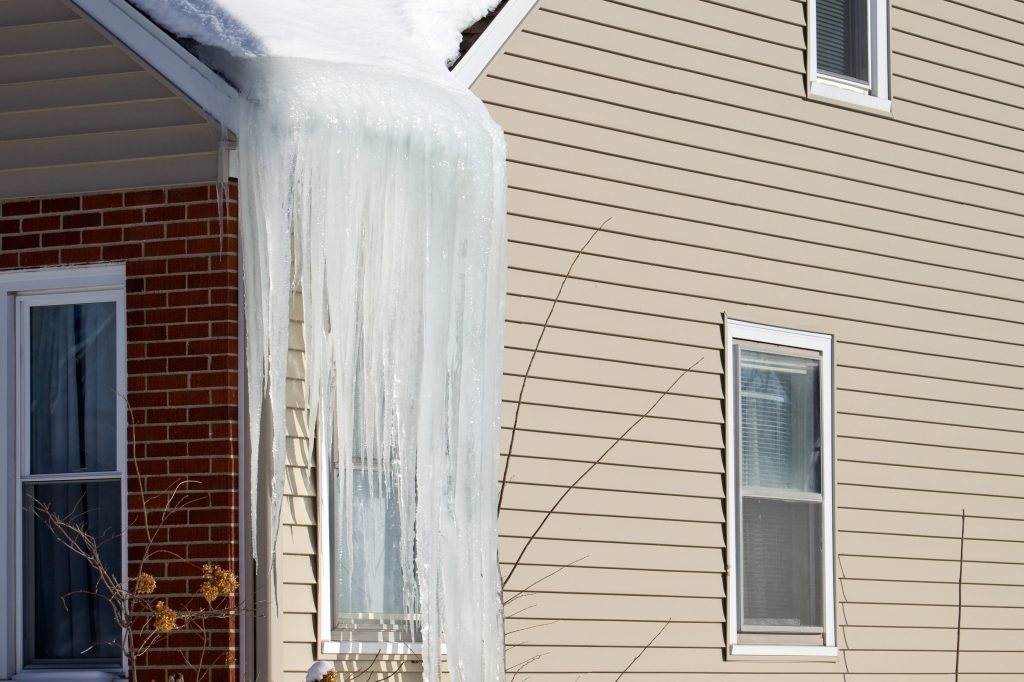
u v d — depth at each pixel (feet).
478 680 28.78
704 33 37.78
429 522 28.04
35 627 28.14
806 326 38.81
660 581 35.22
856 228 40.29
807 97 39.68
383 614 30.14
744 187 38.01
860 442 39.73
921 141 42.16
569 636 33.53
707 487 36.32
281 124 26.07
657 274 36.01
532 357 33.60
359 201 27.17
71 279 28.19
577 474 34.06
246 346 27.09
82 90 28.04
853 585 39.14
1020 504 42.98
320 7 30.48
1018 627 42.39
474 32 33.73
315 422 28.25
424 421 28.12
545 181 34.32
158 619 25.49
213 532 27.02
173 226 27.73
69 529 28.12
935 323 41.70
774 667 37.09
